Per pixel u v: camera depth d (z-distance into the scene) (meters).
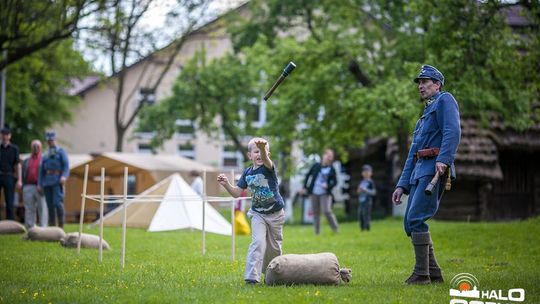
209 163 67.12
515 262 16.08
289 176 44.09
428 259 11.88
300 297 10.26
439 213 39.25
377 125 32.84
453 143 11.29
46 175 22.22
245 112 50.66
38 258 15.80
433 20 27.09
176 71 65.69
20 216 36.44
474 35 24.19
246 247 19.72
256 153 12.07
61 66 44.66
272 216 12.03
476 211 39.03
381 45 37.03
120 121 48.06
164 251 18.00
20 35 28.44
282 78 12.75
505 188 40.38
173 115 48.28
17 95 51.41
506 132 37.94
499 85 27.56
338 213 54.66
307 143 39.91
